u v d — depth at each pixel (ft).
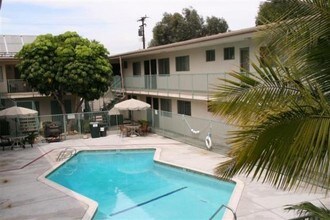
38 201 38.91
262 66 14.56
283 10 14.75
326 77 13.44
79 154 68.80
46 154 66.08
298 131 11.82
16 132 77.71
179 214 38.17
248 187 39.75
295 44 14.14
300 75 13.70
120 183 51.78
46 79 84.79
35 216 34.37
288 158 11.76
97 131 82.02
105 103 110.11
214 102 15.51
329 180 11.87
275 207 33.63
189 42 69.77
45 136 79.56
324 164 11.63
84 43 88.63
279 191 38.01
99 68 87.56
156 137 80.07
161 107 98.84
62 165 58.85
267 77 14.20
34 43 84.79
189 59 83.10
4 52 112.78
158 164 57.41
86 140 79.20
